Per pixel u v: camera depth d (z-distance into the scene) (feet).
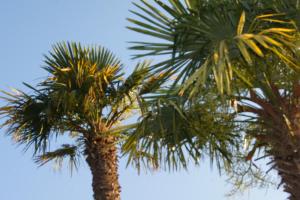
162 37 22.95
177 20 22.65
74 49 37.04
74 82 36.06
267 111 24.07
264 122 24.32
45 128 36.27
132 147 28.60
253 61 23.12
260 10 22.65
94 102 36.11
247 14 22.62
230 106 25.38
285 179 22.81
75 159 39.09
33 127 36.09
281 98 23.76
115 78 36.55
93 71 35.99
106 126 37.29
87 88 36.01
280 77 23.79
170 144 28.50
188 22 22.54
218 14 22.54
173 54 22.48
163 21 22.90
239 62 23.40
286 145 23.06
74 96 34.81
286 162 22.80
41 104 35.94
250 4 22.65
